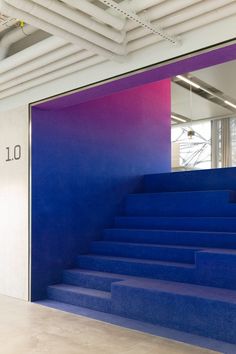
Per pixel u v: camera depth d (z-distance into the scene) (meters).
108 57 4.30
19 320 4.64
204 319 4.01
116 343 3.84
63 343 3.85
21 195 5.87
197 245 5.62
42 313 4.95
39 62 4.70
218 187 6.81
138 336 4.03
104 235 6.65
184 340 3.90
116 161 7.05
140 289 4.56
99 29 3.80
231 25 3.69
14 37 5.27
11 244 6.03
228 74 8.59
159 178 7.46
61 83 5.26
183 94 10.23
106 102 6.91
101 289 5.41
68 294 5.43
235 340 3.79
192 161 13.88
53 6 3.39
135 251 5.86
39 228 5.77
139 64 4.38
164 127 8.27
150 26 3.68
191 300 4.11
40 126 5.86
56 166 6.02
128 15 3.49
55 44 4.31
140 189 7.56
